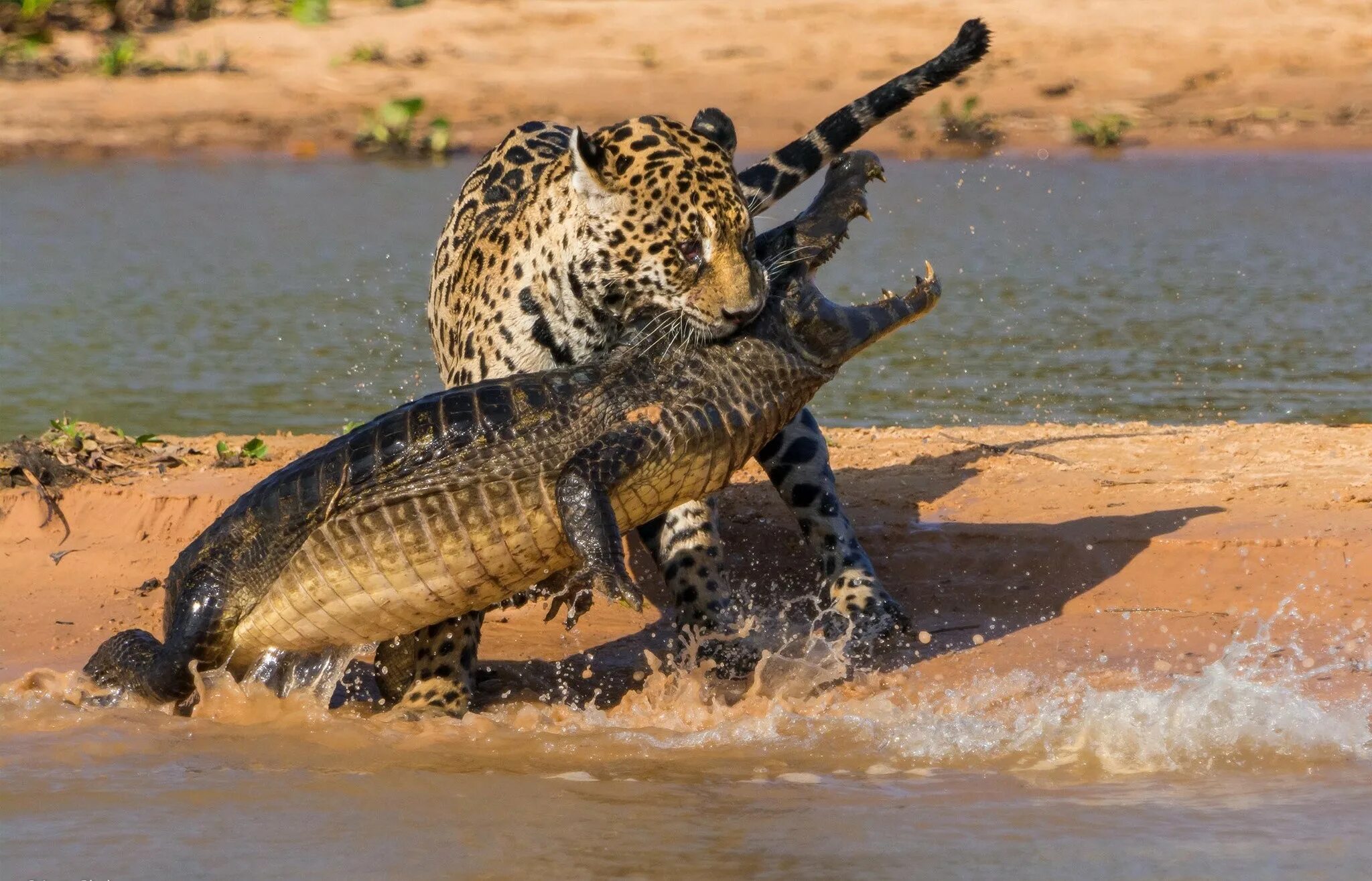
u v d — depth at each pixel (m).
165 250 58.03
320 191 71.50
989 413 34.28
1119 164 74.75
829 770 16.50
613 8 97.25
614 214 18.77
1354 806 15.20
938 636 21.22
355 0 101.75
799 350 17.72
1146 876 13.66
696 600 20.80
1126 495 24.64
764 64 88.06
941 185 69.94
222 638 17.91
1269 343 40.97
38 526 24.72
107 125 84.50
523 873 13.98
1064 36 89.81
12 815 15.45
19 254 57.06
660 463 16.88
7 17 94.88
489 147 81.12
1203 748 16.78
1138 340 41.44
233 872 14.09
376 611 17.22
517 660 21.03
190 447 28.22
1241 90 83.75
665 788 16.03
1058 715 17.80
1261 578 21.77
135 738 17.47
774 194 21.88
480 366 20.61
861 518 24.23
